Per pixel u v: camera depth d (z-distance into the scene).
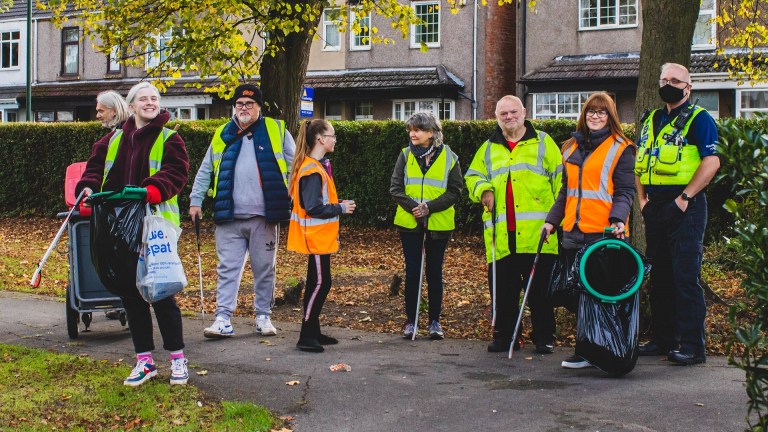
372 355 6.93
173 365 5.94
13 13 37.25
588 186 6.55
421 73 28.53
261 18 15.07
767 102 23.95
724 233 12.59
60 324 8.23
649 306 7.43
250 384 5.99
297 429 5.05
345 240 15.34
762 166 3.79
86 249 7.40
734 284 10.16
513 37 29.39
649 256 6.66
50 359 6.60
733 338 4.03
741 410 5.27
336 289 10.28
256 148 7.58
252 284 10.61
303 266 12.27
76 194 6.21
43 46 36.56
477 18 28.16
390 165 16.20
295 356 6.86
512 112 7.01
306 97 16.34
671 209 6.45
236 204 7.55
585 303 6.17
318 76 30.12
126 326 8.03
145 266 5.68
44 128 19.53
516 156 7.03
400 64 29.28
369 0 17.23
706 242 12.70
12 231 17.56
